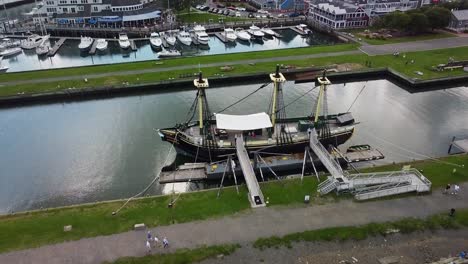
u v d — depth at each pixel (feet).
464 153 207.21
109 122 255.50
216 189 178.50
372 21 466.29
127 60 386.52
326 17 479.00
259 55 366.43
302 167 208.95
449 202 167.63
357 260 138.92
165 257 139.33
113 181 196.34
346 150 222.69
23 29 458.50
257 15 529.86
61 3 497.05
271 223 156.15
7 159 213.87
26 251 141.79
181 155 220.64
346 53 370.32
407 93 303.48
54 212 162.91
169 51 388.98
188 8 514.27
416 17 404.77
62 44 438.81
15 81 305.73
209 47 425.69
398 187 172.04
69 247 143.84
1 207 179.01
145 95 299.79
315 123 226.79
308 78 320.29
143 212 162.61
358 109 273.54
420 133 240.73
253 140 216.13
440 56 357.82
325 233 150.51
